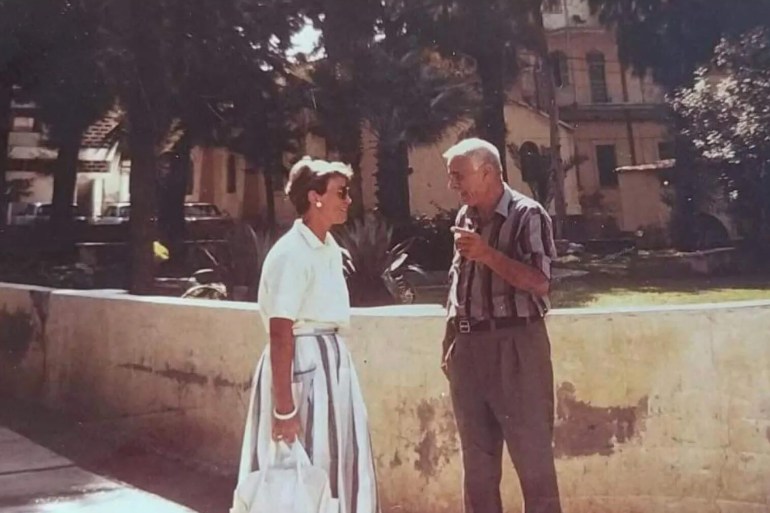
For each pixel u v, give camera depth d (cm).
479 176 311
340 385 290
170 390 524
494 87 2283
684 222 2236
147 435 537
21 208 2948
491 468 323
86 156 3534
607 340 384
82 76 1581
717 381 373
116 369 576
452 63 2330
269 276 286
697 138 2039
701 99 2042
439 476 401
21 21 1551
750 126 1902
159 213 2261
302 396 282
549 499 305
